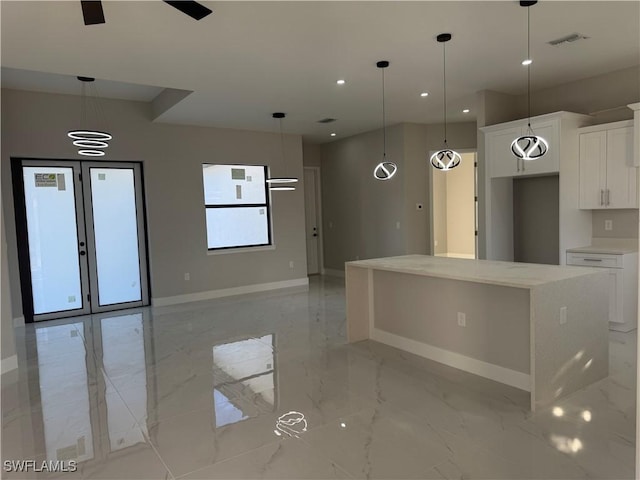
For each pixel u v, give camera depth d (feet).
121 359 14.11
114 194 21.66
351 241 28.73
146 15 10.43
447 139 24.84
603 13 11.16
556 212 17.88
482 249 18.37
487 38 12.59
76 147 20.03
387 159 25.39
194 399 10.78
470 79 16.43
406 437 8.60
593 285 10.62
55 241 20.27
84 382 12.20
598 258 15.16
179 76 15.19
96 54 12.88
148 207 21.94
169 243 22.59
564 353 10.00
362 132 26.81
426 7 10.53
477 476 7.26
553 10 10.91
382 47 13.01
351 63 14.30
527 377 10.67
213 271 23.99
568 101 17.28
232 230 25.02
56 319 20.17
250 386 11.45
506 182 18.69
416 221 24.94
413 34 12.12
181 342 15.74
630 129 14.80
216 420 9.62
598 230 16.71
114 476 7.64
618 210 16.14
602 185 15.64
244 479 7.42
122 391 11.46
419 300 13.46
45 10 9.95
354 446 8.33
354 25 11.42
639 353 3.94
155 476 7.61
